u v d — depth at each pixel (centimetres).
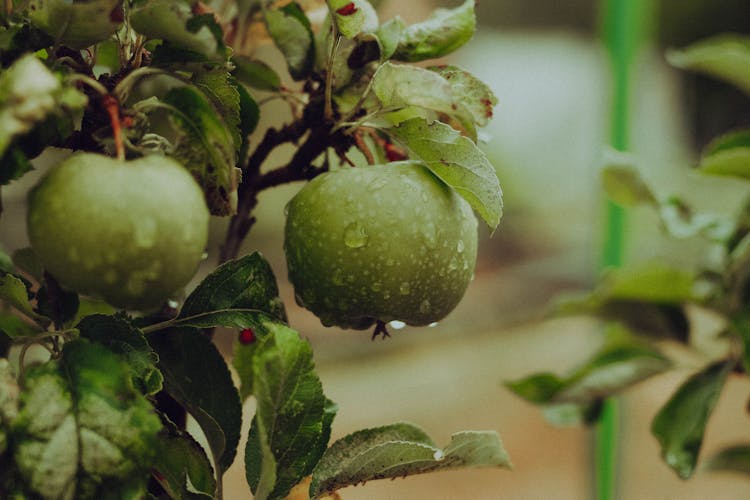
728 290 75
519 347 219
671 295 78
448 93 52
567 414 79
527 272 268
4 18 49
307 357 51
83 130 51
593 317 82
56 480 47
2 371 48
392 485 160
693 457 69
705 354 79
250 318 54
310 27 57
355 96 56
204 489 54
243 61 58
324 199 54
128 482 47
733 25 330
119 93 50
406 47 55
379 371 204
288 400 51
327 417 56
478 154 53
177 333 55
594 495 112
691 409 71
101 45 59
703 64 80
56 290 53
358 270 54
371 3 61
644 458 156
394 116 56
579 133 369
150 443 48
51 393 47
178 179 48
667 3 326
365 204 54
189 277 48
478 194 53
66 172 47
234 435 55
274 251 259
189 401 55
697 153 337
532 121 372
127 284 47
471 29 55
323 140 57
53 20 49
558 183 352
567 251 285
